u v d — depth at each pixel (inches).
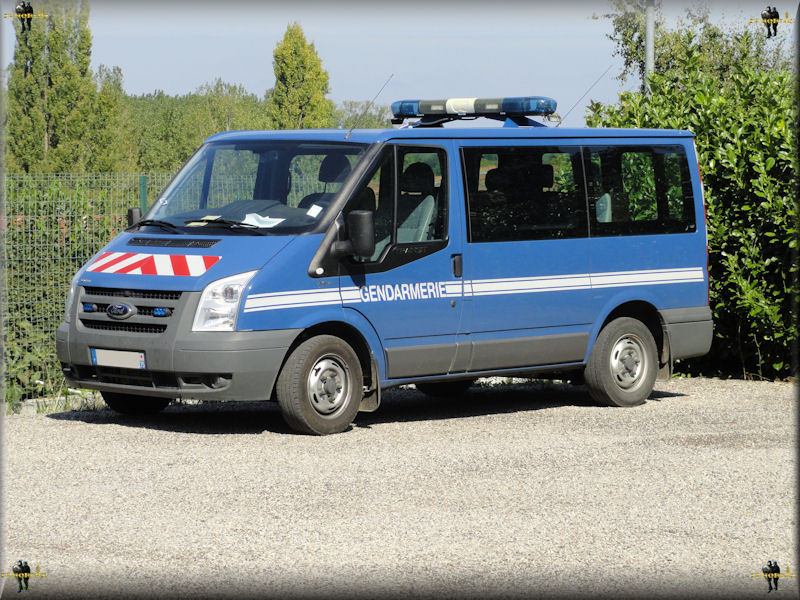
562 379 514.3
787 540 284.0
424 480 341.4
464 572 256.1
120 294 405.4
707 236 548.4
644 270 484.4
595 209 471.2
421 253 424.2
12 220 503.5
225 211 423.2
